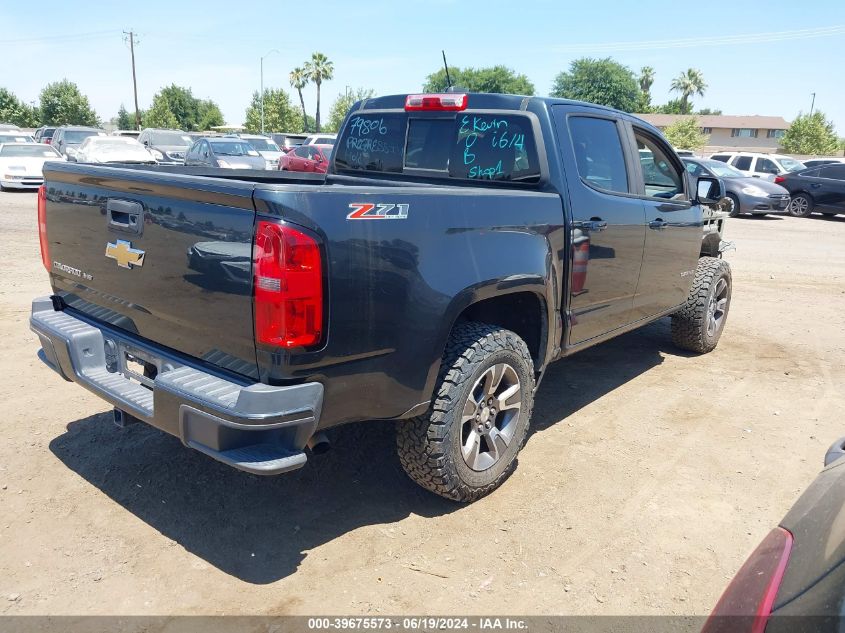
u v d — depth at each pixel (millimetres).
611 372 5684
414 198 2928
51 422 4281
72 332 3303
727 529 3381
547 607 2805
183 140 27281
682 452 4199
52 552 3029
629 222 4434
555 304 3826
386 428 4398
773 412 4879
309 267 2551
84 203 3309
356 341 2764
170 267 2871
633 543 3244
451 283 3059
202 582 2885
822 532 1579
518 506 3535
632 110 63438
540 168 3879
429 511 3471
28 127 68062
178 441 4098
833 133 65750
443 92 4715
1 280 7953
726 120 86000
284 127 70250
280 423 2561
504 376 3551
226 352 2752
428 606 2789
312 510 3447
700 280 5898
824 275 10305
